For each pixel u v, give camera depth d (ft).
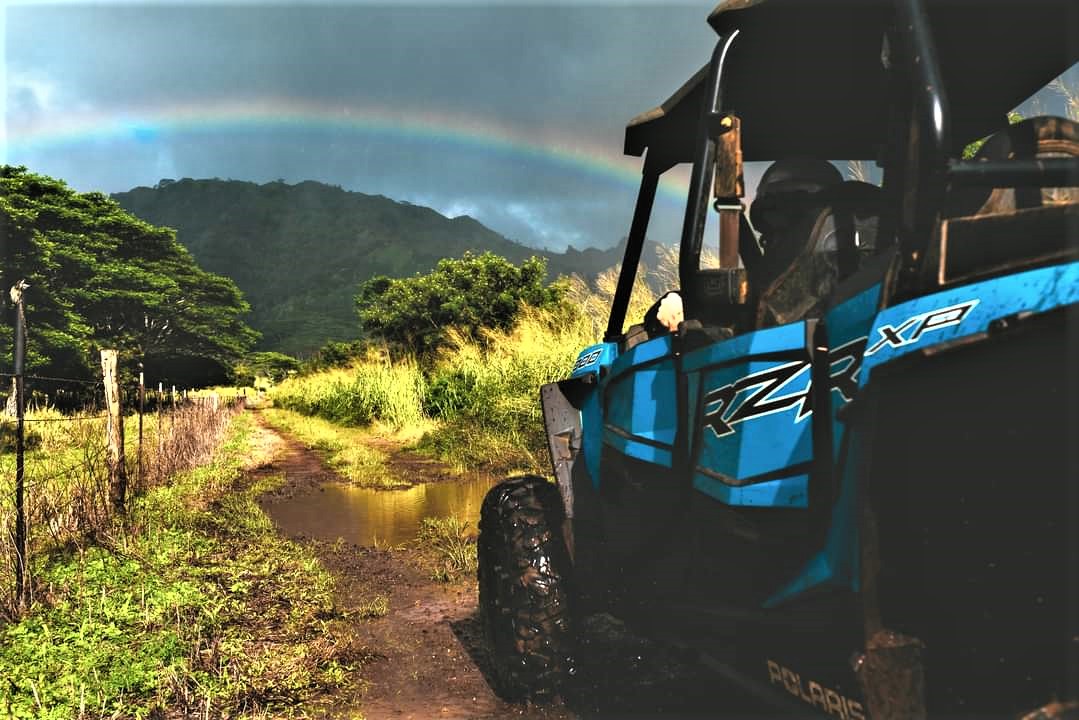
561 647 12.35
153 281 189.37
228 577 21.16
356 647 16.01
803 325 7.91
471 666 14.85
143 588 18.93
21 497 19.63
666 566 10.57
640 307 34.09
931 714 6.20
